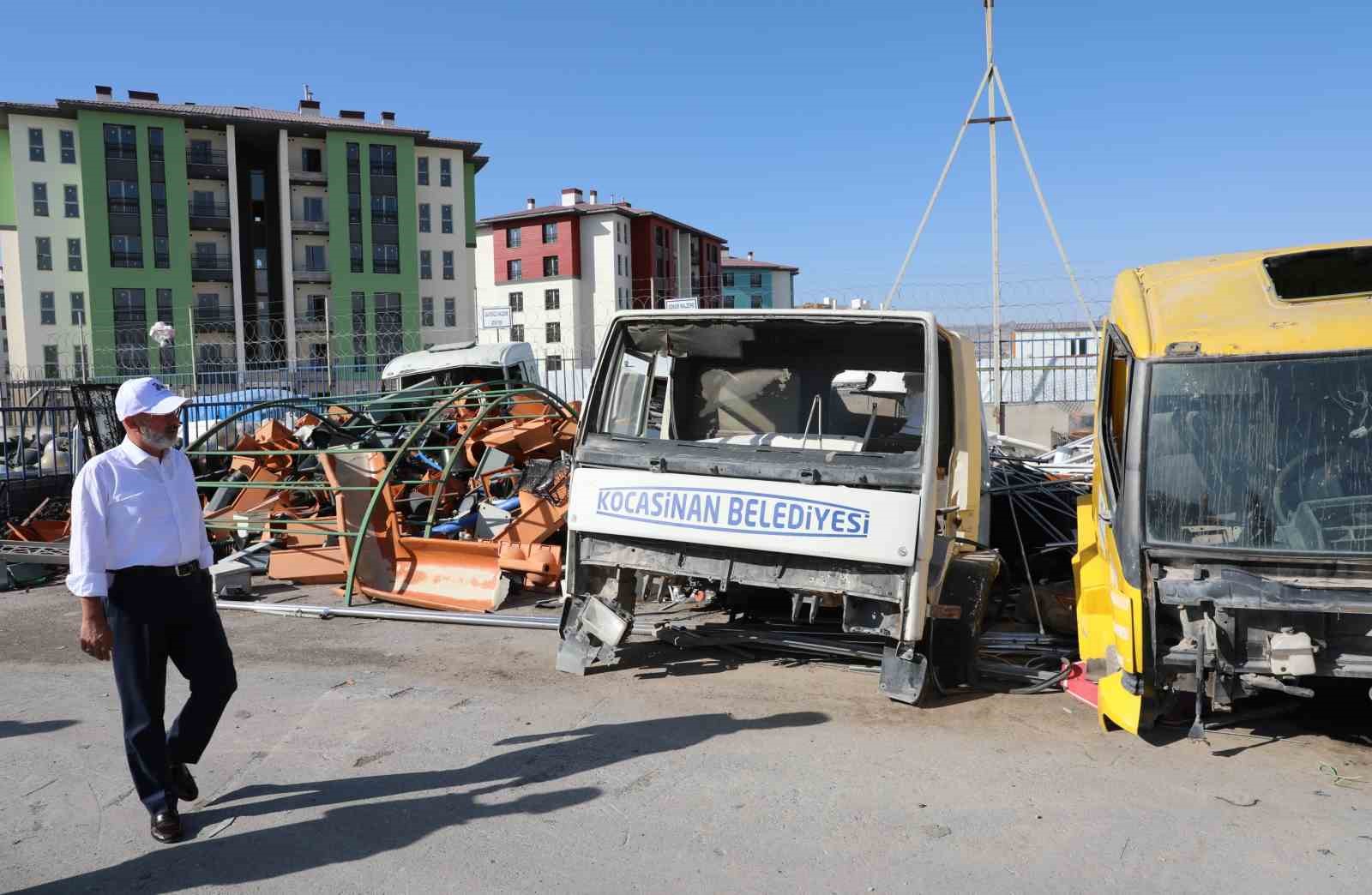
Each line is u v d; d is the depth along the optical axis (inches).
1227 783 172.7
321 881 143.7
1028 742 195.0
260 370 861.2
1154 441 185.3
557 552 329.1
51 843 157.4
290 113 2593.5
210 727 163.2
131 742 155.3
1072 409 630.5
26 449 469.4
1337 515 173.0
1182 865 144.1
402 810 167.0
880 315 219.6
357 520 352.8
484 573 320.2
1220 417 183.2
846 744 194.9
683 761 186.7
